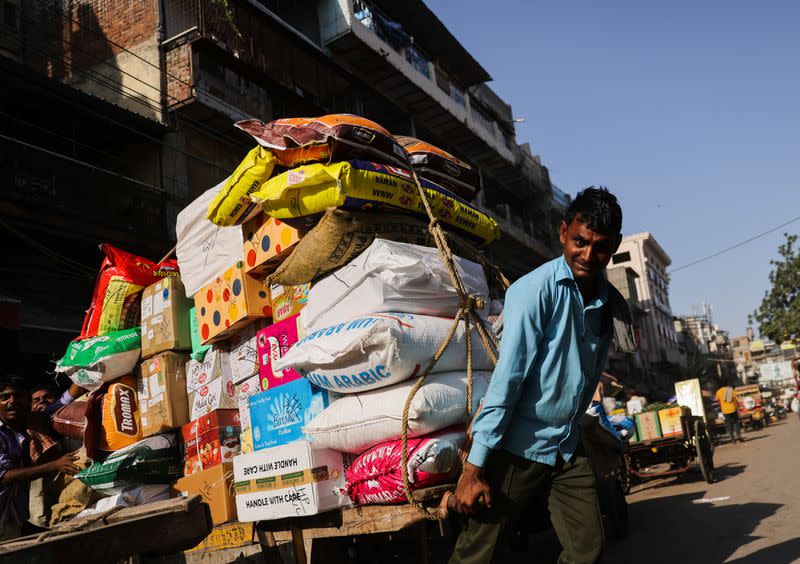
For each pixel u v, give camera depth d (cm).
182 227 475
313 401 356
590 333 257
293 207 356
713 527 577
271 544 360
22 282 1120
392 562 338
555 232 3356
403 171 372
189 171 1452
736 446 1666
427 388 307
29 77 1122
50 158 1144
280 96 1686
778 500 664
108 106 1254
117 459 445
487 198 2911
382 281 331
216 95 1465
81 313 1204
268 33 1641
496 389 241
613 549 552
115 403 482
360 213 353
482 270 394
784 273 4431
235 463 372
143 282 516
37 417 552
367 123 362
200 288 459
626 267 4556
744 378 9794
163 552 324
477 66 2723
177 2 1518
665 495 839
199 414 455
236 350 438
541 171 3250
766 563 428
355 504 326
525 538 548
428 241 380
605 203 241
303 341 347
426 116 2464
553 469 257
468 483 243
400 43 2214
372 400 317
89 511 453
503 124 3020
